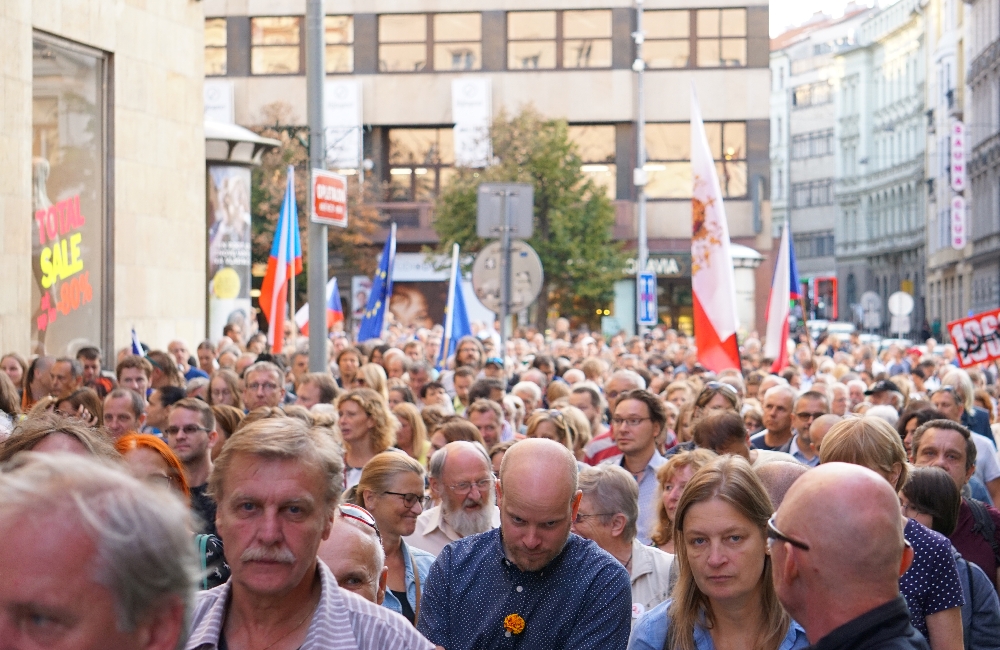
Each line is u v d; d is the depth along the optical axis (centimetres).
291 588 313
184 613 194
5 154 1409
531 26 4734
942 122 7162
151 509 187
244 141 2367
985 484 927
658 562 579
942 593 479
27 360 1410
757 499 411
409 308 4725
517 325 4034
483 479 629
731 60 4706
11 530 181
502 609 442
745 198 4722
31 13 1497
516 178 4072
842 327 5738
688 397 1256
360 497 573
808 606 305
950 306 7050
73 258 1617
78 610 181
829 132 10206
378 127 4766
